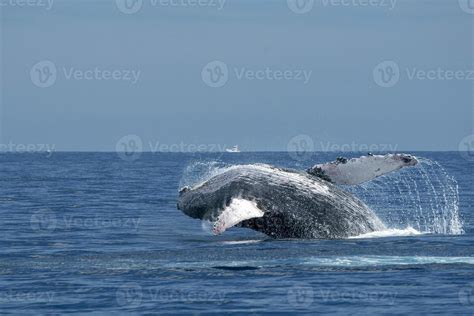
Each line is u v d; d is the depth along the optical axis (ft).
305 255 287.28
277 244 316.81
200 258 284.20
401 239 331.36
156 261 279.69
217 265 270.67
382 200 626.64
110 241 349.61
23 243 345.72
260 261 276.82
